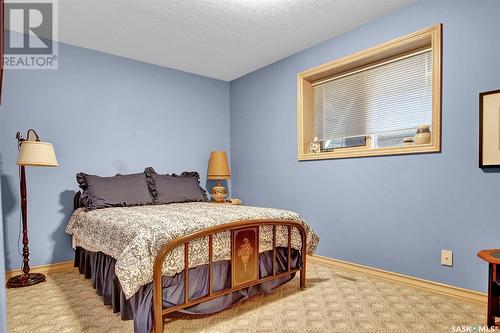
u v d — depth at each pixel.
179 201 3.37
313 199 3.28
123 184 3.06
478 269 2.10
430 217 2.35
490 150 2.03
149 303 1.64
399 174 2.54
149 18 2.69
